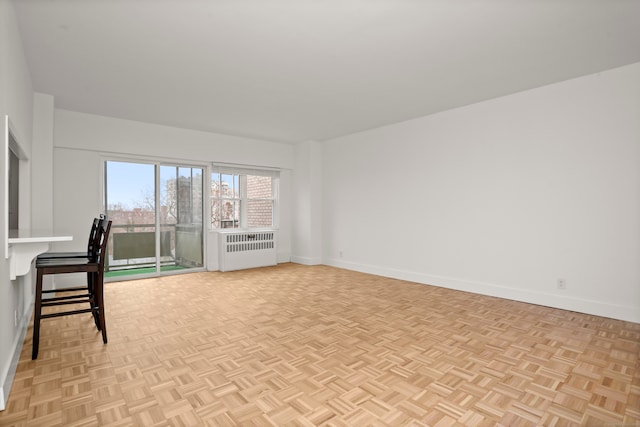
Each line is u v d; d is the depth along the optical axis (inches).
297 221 287.3
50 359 101.3
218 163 249.9
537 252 161.8
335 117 208.4
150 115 201.5
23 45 116.7
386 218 230.2
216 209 256.4
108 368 95.7
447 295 178.7
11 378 86.8
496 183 175.5
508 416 73.8
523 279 166.6
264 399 80.2
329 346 111.4
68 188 193.9
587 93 145.9
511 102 169.0
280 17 100.8
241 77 145.6
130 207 218.2
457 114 190.7
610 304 141.3
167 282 210.2
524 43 117.6
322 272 244.5
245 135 255.9
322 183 279.3
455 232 193.2
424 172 207.8
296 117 207.8
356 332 124.1
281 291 187.2
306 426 70.1
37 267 104.0
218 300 168.2
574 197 150.4
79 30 107.6
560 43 117.8
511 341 115.8
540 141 159.8
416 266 212.8
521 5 95.2
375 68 137.3
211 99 173.5
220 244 251.4
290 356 103.9
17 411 74.7
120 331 125.1
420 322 135.3
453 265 194.2
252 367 96.6
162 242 231.3
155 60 129.2
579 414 74.6
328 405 77.8
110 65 133.3
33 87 155.6
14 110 101.0
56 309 152.1
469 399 80.4
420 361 100.5
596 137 144.1
